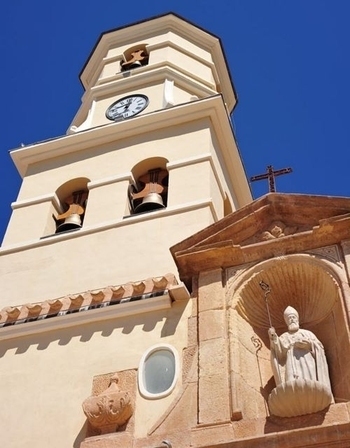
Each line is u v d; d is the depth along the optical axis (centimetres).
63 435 1368
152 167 2127
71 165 2203
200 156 2048
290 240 1487
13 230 2023
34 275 1836
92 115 2495
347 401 1234
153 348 1444
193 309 1466
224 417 1238
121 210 1962
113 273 1753
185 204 1883
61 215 2106
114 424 1310
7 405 1464
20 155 2286
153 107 2422
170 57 2692
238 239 1540
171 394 1344
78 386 1452
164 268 1719
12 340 1611
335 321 1377
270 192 1584
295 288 1470
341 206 1509
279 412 1212
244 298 1462
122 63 2777
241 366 1344
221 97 2222
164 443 1217
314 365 1285
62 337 1573
